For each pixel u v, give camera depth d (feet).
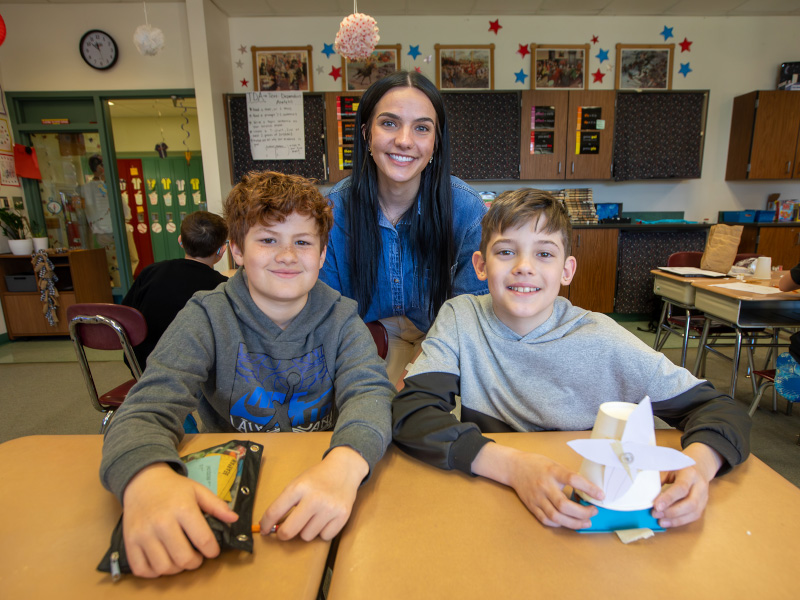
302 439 2.23
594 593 1.30
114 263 14.69
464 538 1.54
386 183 4.07
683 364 8.54
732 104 14.49
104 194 14.26
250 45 13.92
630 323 14.12
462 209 4.37
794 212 14.32
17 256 12.44
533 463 1.80
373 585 1.34
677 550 1.48
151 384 2.24
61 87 13.47
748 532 1.57
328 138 13.61
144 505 1.51
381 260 4.45
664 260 13.80
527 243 2.69
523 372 2.91
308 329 2.98
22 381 9.94
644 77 14.24
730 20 14.10
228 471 1.81
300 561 1.43
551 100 13.47
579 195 14.25
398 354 5.12
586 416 2.78
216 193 13.08
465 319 3.13
